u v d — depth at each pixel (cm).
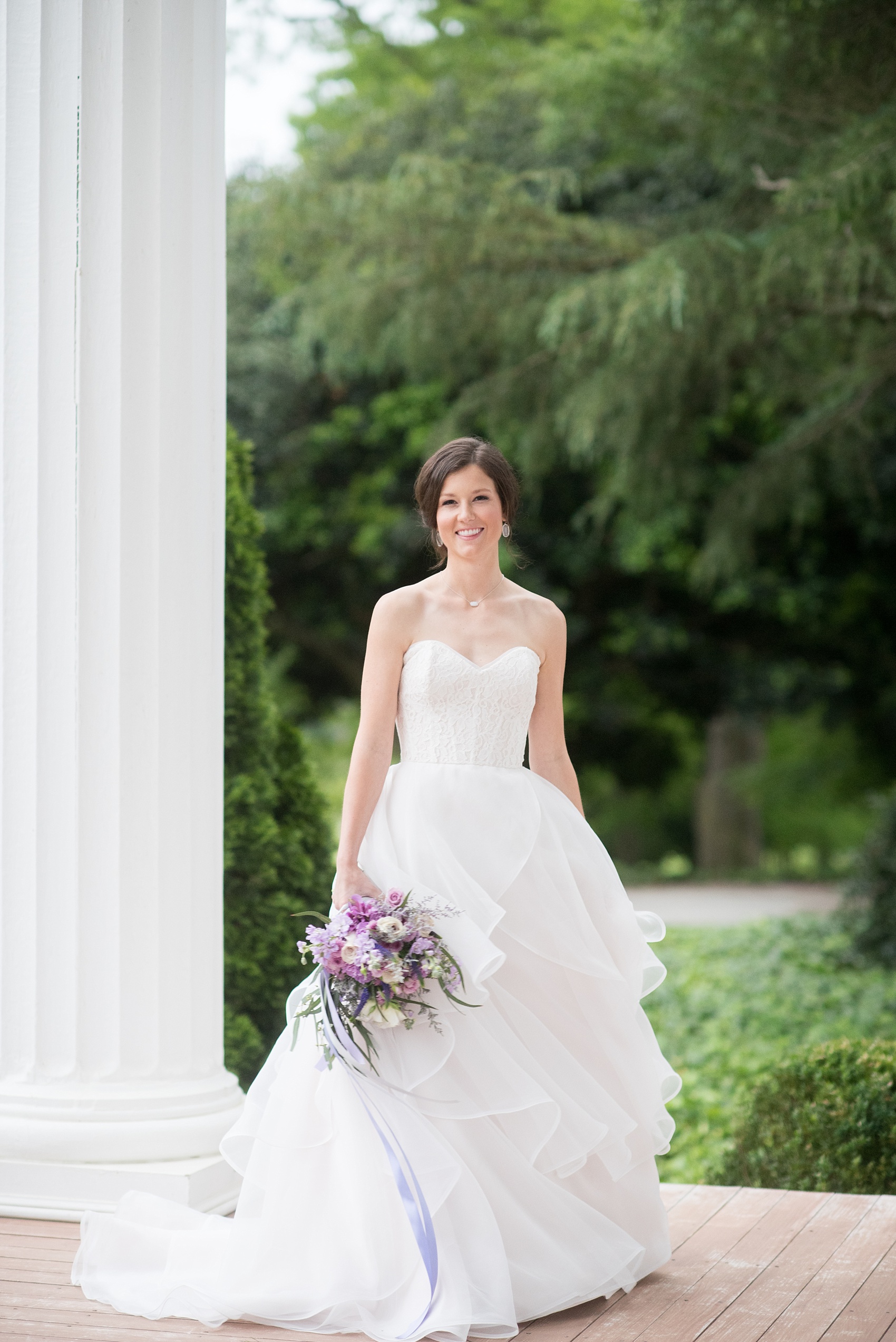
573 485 1747
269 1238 384
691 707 2300
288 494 1814
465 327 1166
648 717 2425
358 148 1495
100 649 479
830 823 3109
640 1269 399
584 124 1223
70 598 481
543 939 404
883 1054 549
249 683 604
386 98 1883
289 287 1561
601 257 1154
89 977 473
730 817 2452
